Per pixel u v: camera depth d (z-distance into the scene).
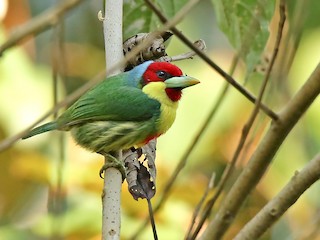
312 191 11.42
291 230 11.17
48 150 11.13
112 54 7.79
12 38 4.73
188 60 11.84
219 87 11.37
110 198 7.43
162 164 10.73
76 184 10.45
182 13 5.55
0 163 11.39
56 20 4.79
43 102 11.41
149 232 9.98
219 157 11.11
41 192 11.85
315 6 11.34
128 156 9.01
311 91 6.99
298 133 11.39
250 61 8.10
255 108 7.00
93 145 9.17
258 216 7.26
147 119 9.16
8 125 11.30
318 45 11.45
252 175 7.30
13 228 10.50
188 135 10.99
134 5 8.74
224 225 7.44
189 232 7.30
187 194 10.34
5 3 10.87
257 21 7.99
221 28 8.44
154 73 9.38
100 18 8.11
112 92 9.16
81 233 9.99
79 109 9.09
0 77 11.41
